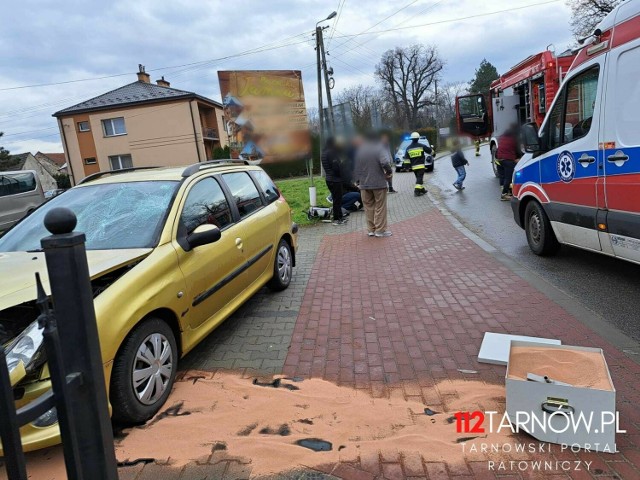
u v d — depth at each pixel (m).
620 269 5.95
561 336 4.15
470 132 16.66
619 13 4.82
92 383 1.52
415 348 4.09
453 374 3.60
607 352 3.80
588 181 5.33
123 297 3.01
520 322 4.50
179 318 3.56
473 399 3.21
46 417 2.60
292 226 6.22
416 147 13.97
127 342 3.01
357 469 2.58
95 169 38.03
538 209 6.60
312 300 5.53
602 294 5.14
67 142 37.88
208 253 4.02
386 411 3.13
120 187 4.27
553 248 6.61
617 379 3.38
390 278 6.21
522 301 5.04
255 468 2.62
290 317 5.01
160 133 37.19
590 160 5.26
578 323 4.41
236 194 5.05
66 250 1.46
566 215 5.84
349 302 5.38
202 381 3.66
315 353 4.11
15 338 2.68
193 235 3.78
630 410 3.00
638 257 4.75
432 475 2.52
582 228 5.56
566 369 2.95
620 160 4.78
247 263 4.76
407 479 2.50
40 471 2.68
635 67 4.52
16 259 3.49
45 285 2.90
